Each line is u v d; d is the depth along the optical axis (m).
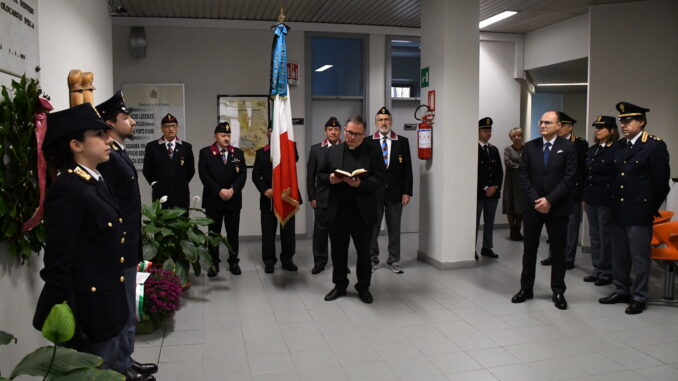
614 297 4.05
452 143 5.04
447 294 4.29
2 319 2.00
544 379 2.75
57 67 2.81
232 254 4.96
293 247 5.10
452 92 5.00
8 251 2.06
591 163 4.62
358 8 5.92
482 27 6.95
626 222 3.84
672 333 3.41
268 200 4.93
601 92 5.83
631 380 2.74
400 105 7.12
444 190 5.05
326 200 4.02
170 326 3.54
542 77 7.55
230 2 5.62
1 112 1.91
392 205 5.02
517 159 6.58
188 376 2.78
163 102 6.30
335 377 2.77
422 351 3.12
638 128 3.83
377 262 5.19
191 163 4.93
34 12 2.38
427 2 5.26
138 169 6.27
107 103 2.60
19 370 1.52
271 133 4.60
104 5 4.17
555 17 6.39
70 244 1.82
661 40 5.71
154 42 6.25
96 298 1.92
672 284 4.07
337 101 6.89
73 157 1.95
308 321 3.64
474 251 5.20
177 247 4.11
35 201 2.20
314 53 6.81
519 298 4.07
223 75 6.43
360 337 3.34
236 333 3.41
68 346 2.09
